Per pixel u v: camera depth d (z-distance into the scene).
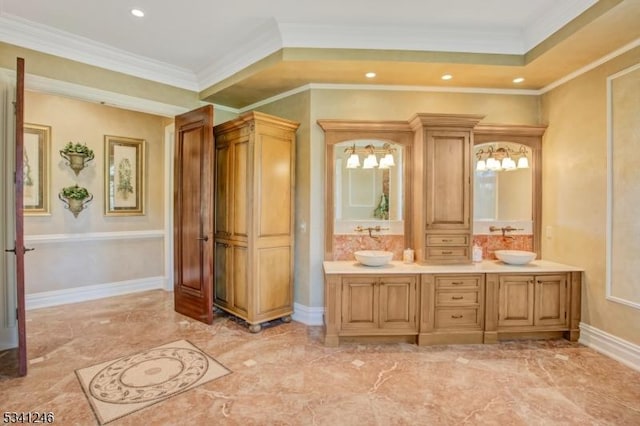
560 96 3.42
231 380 2.43
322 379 2.45
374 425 1.96
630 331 2.71
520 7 2.62
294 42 2.97
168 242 4.89
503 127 3.60
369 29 2.94
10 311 2.95
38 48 3.03
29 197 3.96
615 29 2.45
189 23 2.90
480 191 3.76
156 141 5.00
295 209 3.77
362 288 3.06
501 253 3.38
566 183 3.34
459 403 2.17
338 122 3.48
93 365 2.63
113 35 3.11
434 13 2.72
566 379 2.48
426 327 3.07
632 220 2.69
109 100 3.46
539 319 3.16
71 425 1.93
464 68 3.13
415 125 3.40
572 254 3.27
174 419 1.99
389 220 3.68
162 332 3.32
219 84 3.78
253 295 3.33
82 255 4.38
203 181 3.58
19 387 2.32
